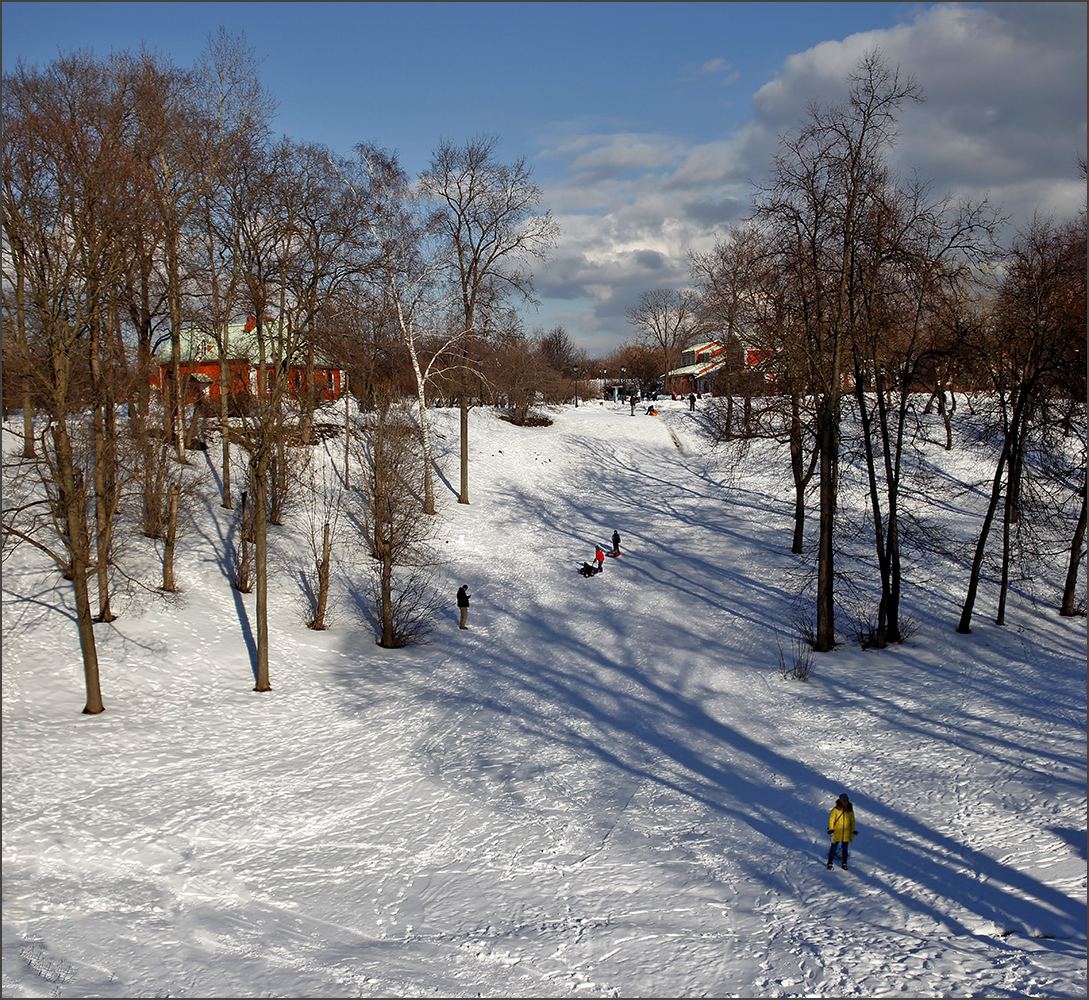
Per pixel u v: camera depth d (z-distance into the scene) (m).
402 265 35.41
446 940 10.51
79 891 11.88
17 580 22.66
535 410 60.50
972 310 24.38
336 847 13.63
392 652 25.00
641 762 16.98
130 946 10.41
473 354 39.78
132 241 20.17
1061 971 8.49
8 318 17.22
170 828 13.98
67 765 15.98
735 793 15.12
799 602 28.31
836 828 11.88
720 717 19.16
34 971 9.66
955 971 8.74
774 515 40.44
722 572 32.53
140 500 29.17
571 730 19.00
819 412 24.62
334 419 42.81
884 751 16.23
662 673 22.52
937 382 27.20
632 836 13.73
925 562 30.92
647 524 39.91
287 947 10.43
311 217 26.98
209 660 22.12
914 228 21.16
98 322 20.45
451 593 30.67
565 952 10.01
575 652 24.64
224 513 31.12
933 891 10.88
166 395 26.23
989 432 26.53
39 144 17.97
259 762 17.05
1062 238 23.88
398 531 26.39
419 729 19.25
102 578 21.77
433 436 49.16
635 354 121.94
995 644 23.28
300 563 29.64
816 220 21.64
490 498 42.03
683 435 55.41
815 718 18.55
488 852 13.36
